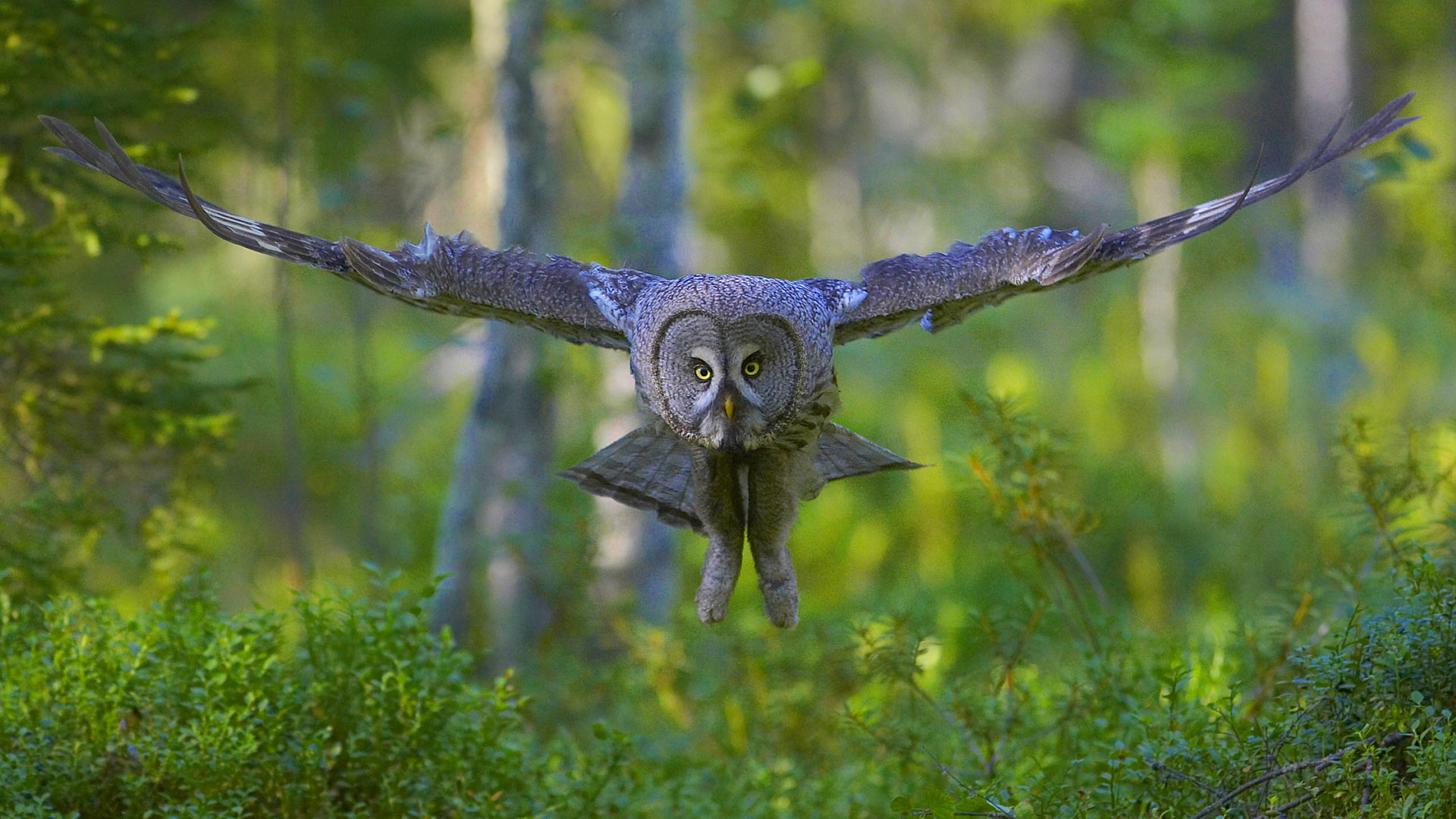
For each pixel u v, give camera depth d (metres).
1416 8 33.53
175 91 13.58
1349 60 31.72
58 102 12.82
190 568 13.75
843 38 29.42
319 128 21.12
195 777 8.32
